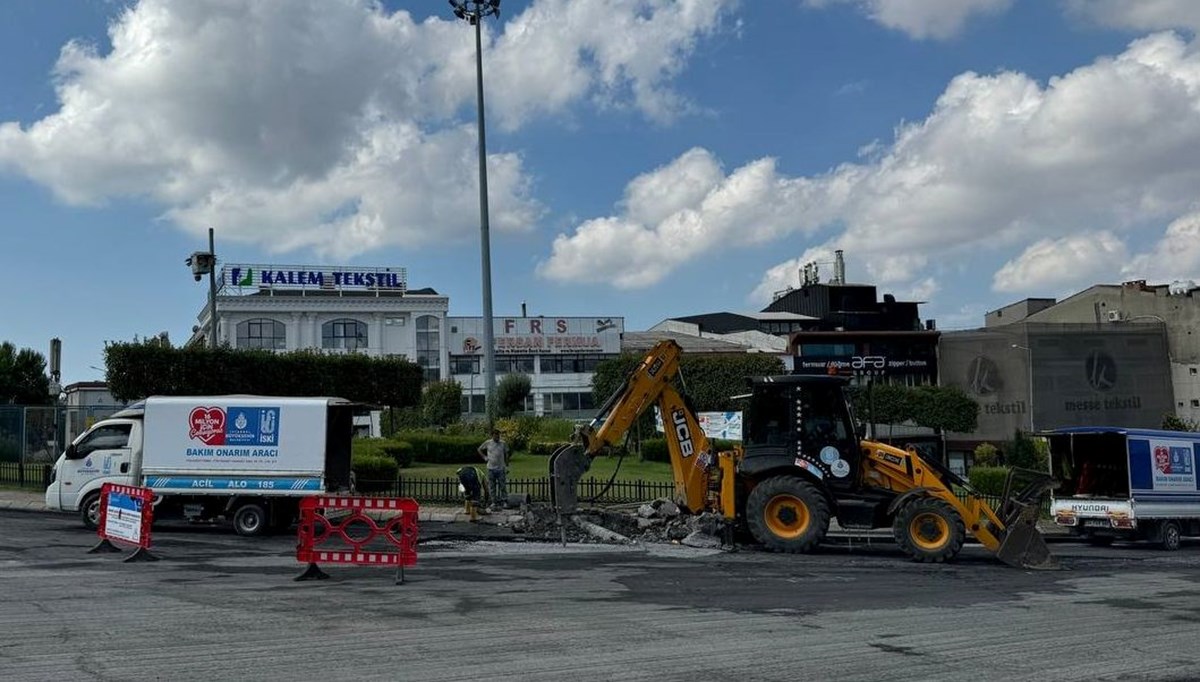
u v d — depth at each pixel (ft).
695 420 60.29
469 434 125.08
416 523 40.73
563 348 279.49
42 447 91.71
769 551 55.47
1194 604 38.27
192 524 64.69
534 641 28.58
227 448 59.00
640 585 40.81
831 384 57.16
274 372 108.17
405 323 281.54
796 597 38.60
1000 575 47.57
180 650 26.61
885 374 216.95
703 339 262.67
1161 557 60.95
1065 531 77.10
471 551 52.42
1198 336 199.52
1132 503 67.10
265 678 23.68
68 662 25.04
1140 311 208.13
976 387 203.31
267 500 59.00
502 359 275.80
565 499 57.52
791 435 56.59
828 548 58.49
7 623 30.19
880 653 28.02
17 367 199.93
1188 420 190.80
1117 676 25.75
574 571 44.93
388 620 31.50
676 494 60.70
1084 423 194.29
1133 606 37.65
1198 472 70.69
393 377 119.85
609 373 151.64
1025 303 251.60
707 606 35.68
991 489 96.53
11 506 72.59
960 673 25.76
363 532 60.90
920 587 42.45
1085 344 197.16
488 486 73.51
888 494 55.42
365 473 77.82
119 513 48.60
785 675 25.12
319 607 33.83
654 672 25.09
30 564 44.86
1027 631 31.86
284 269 274.57
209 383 102.27
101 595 35.86
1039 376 195.42
